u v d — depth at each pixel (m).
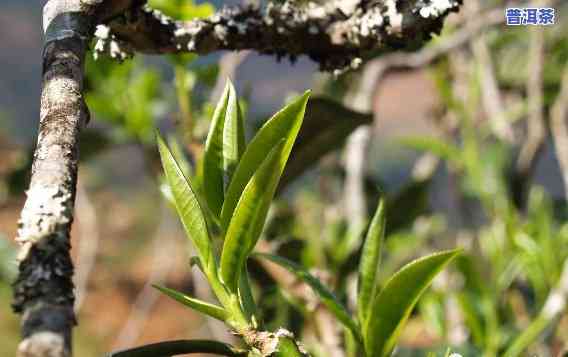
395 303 0.40
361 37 0.46
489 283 0.80
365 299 0.42
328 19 0.47
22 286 0.30
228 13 0.47
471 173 0.92
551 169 3.59
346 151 1.05
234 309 0.38
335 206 1.01
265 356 0.37
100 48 0.46
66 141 0.33
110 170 4.64
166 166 0.38
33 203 0.32
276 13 0.47
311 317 0.59
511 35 1.16
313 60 0.49
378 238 0.42
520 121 1.16
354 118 0.58
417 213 0.78
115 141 0.85
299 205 0.96
